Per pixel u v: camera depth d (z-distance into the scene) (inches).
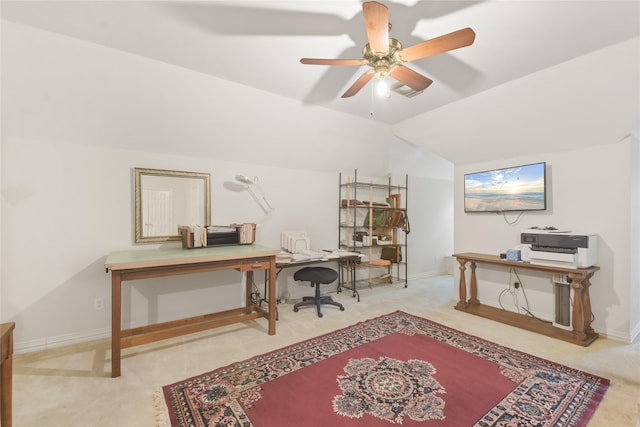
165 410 67.3
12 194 93.0
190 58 89.9
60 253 100.0
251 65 94.2
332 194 171.8
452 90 111.8
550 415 65.3
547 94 101.1
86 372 83.4
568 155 116.5
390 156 182.4
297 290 156.2
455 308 138.5
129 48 84.5
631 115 93.4
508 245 135.4
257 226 142.6
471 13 69.0
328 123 139.7
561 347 98.7
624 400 70.5
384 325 118.4
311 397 71.9
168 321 117.9
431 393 73.4
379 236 185.8
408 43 81.0
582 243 101.8
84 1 66.6
